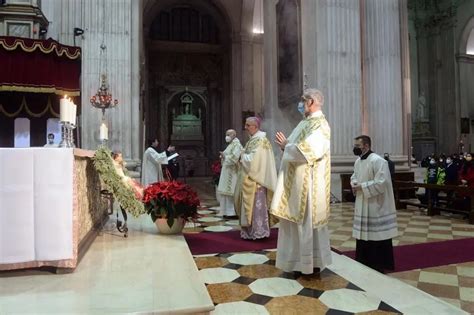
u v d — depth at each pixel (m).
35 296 2.50
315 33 10.73
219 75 25.31
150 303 2.38
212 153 24.89
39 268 3.10
